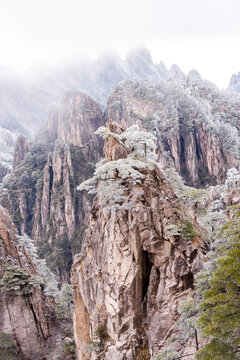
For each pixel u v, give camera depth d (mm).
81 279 47344
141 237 39750
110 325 39812
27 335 51219
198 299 26188
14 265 56562
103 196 46094
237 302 16641
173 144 170000
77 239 157250
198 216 44281
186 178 167500
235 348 16703
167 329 35156
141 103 196875
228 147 160625
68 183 174875
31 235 181000
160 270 38719
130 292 38750
